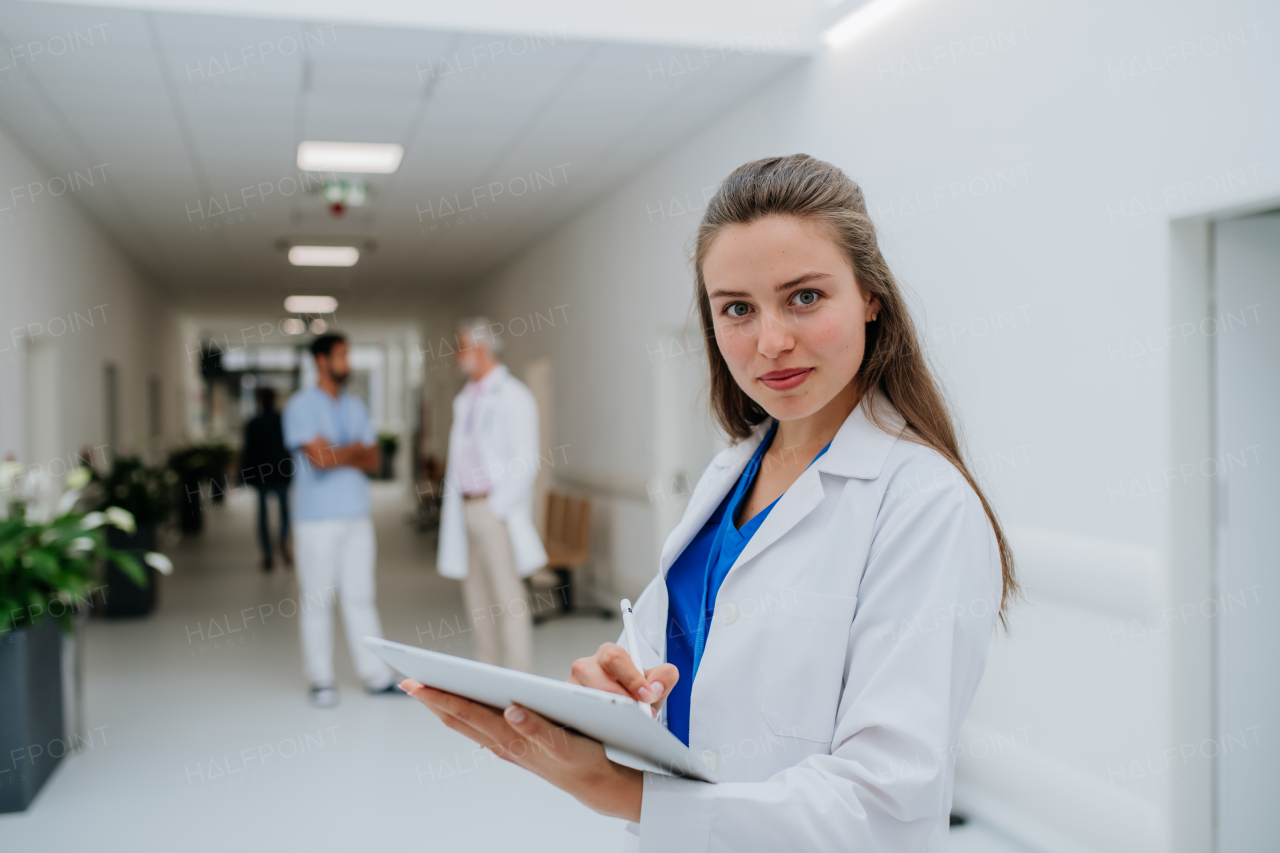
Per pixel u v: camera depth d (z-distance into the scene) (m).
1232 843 2.30
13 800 2.96
